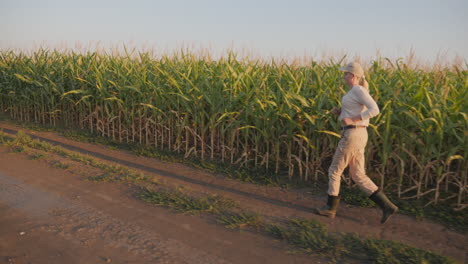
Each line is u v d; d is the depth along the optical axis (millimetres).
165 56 7949
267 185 5125
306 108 5219
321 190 4926
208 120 6828
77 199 4141
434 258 2887
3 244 2930
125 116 7762
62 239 3064
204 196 4473
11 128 9469
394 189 4840
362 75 3703
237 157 6387
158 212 3838
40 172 5211
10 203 3930
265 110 5402
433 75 5629
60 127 9531
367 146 4844
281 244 3141
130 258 2777
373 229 3629
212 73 6199
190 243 3113
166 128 7047
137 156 6707
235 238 3252
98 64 9109
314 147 5117
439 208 4195
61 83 9188
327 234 3350
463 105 4320
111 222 3504
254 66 6602
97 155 6699
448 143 4402
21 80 10109
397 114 4664
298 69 6621
